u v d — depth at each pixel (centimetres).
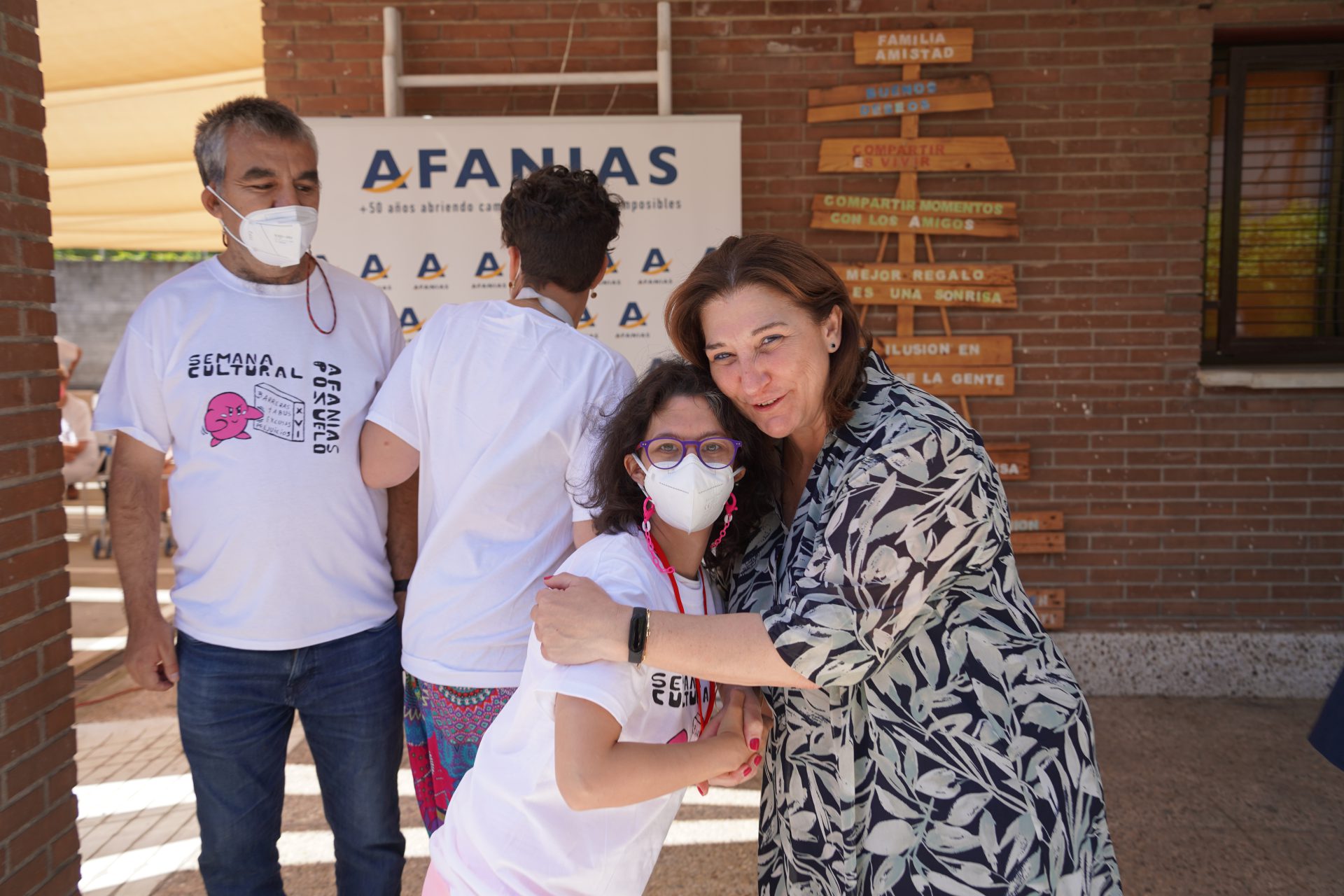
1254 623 450
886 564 136
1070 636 448
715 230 427
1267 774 365
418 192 421
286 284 216
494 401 193
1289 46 452
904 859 143
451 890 149
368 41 434
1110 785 358
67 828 232
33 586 221
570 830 141
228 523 204
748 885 299
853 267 443
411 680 204
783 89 439
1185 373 445
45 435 226
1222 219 462
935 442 138
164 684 213
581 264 201
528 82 426
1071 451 448
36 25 226
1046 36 434
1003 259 444
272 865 220
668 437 148
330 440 211
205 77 543
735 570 171
